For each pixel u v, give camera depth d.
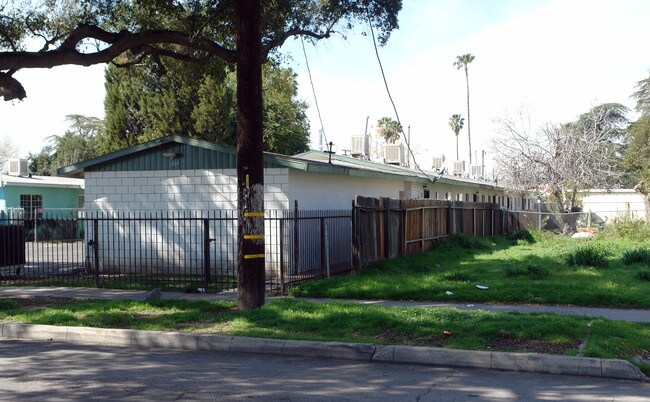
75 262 21.98
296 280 14.27
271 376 7.67
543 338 8.76
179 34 13.74
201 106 32.59
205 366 8.23
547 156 32.75
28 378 7.52
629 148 45.16
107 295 13.78
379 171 21.33
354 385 7.24
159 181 17.94
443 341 8.84
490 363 8.08
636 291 12.48
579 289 12.83
